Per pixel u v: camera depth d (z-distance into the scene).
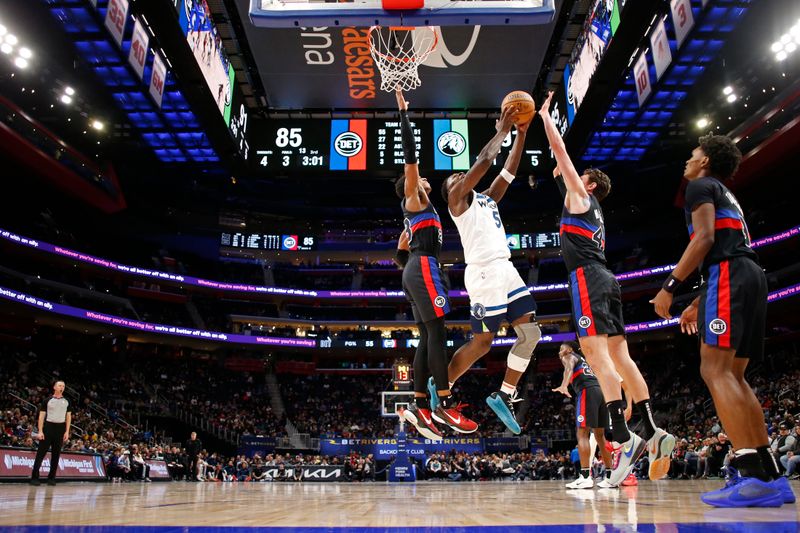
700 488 7.44
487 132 22.20
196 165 27.75
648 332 32.78
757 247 28.28
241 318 36.25
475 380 35.75
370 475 24.31
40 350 29.66
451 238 39.22
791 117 22.36
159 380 32.44
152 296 34.84
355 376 37.62
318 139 22.38
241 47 21.16
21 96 23.19
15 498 5.08
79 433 21.33
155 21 16.19
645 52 19.31
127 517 2.94
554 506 3.71
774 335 28.48
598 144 24.67
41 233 30.39
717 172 3.60
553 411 32.34
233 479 23.06
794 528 2.14
